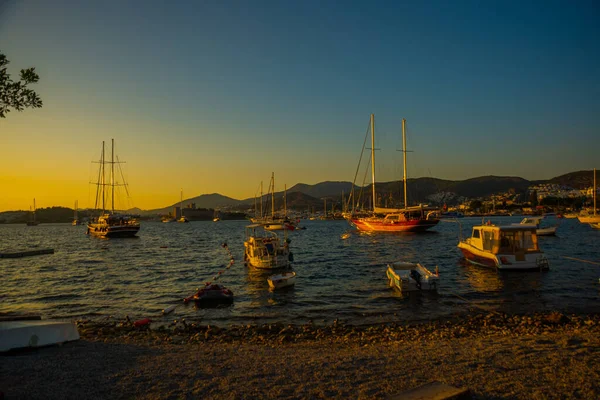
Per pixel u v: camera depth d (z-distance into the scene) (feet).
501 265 93.86
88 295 81.82
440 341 43.62
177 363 33.60
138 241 257.55
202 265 128.36
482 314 59.36
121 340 47.21
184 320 57.72
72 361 33.81
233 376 29.81
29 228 600.80
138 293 82.84
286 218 424.87
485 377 28.55
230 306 68.69
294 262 127.34
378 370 30.86
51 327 39.63
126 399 25.48
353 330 51.11
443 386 24.29
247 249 121.08
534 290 76.74
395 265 85.61
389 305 66.59
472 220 492.95
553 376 28.48
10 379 28.99
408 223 240.53
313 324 56.18
